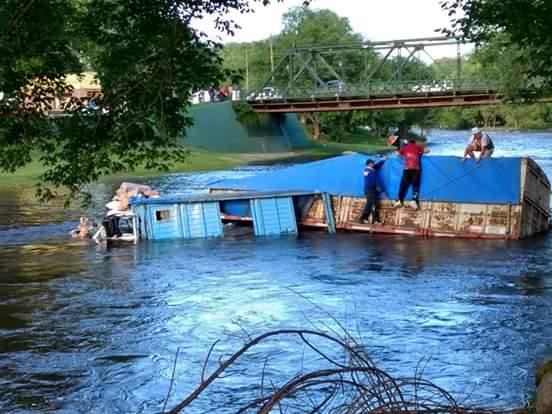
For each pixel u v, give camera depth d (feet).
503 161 86.99
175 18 37.96
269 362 40.86
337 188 95.09
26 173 167.22
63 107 38.63
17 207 118.93
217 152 229.04
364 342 44.55
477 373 38.81
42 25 35.27
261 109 248.73
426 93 222.48
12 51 33.99
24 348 45.50
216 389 37.27
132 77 38.42
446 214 87.51
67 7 36.60
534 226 88.33
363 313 51.75
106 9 37.73
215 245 84.38
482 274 65.31
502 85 87.92
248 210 96.68
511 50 79.25
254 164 207.00
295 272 67.62
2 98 36.32
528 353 42.24
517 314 50.98
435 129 550.77
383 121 346.54
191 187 142.72
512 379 37.76
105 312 53.98
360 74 326.24
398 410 13.15
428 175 89.15
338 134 319.68
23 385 39.04
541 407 17.75
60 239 89.76
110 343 46.21
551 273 65.31
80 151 38.11
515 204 84.69
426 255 75.31
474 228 86.02
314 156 239.50
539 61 54.24
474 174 87.45
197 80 38.73
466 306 53.52
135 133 38.60
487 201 85.66
